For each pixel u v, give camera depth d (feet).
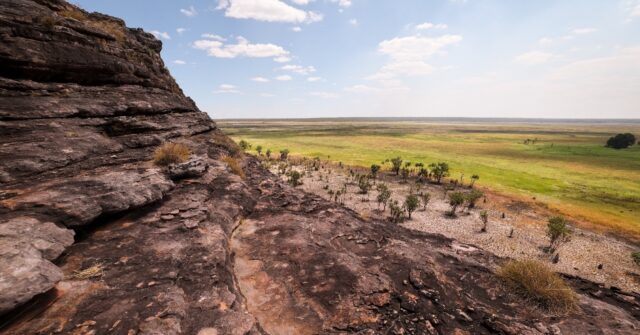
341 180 320.91
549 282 40.52
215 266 36.78
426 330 33.09
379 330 32.65
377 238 56.03
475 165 432.25
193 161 67.97
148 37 129.29
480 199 259.19
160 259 36.37
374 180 311.47
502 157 516.73
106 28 97.35
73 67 72.64
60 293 28.50
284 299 36.63
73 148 56.85
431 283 41.19
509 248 161.27
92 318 26.00
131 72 95.76
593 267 143.43
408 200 204.33
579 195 279.90
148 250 38.04
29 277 25.80
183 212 49.62
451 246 62.64
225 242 44.45
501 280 43.39
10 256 27.17
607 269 141.79
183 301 29.63
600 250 162.61
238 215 57.72
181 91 140.97
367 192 273.33
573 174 379.96
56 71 68.74
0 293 23.48
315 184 299.58
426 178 343.87
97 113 72.18
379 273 42.88
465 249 60.95
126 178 50.78
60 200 38.99
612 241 176.65
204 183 63.46
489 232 182.29
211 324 27.25
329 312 34.86
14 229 30.94
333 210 68.44
